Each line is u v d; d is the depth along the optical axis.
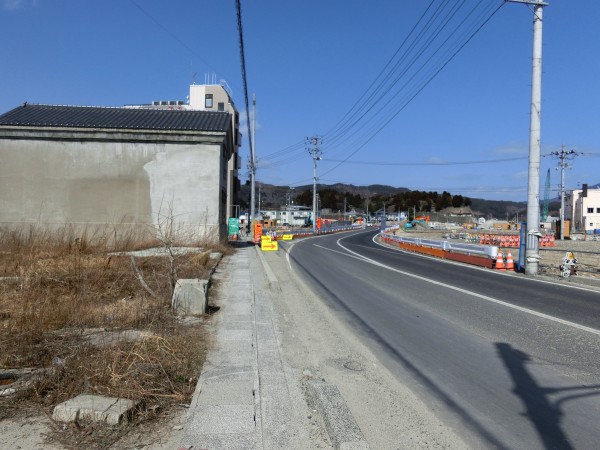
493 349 6.80
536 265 16.75
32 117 25.66
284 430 4.09
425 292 12.22
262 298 10.89
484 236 54.03
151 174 24.66
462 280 14.80
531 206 16.92
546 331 7.88
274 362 5.96
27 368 5.22
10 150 23.91
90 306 7.88
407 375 5.71
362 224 117.62
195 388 4.91
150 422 4.13
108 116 27.05
